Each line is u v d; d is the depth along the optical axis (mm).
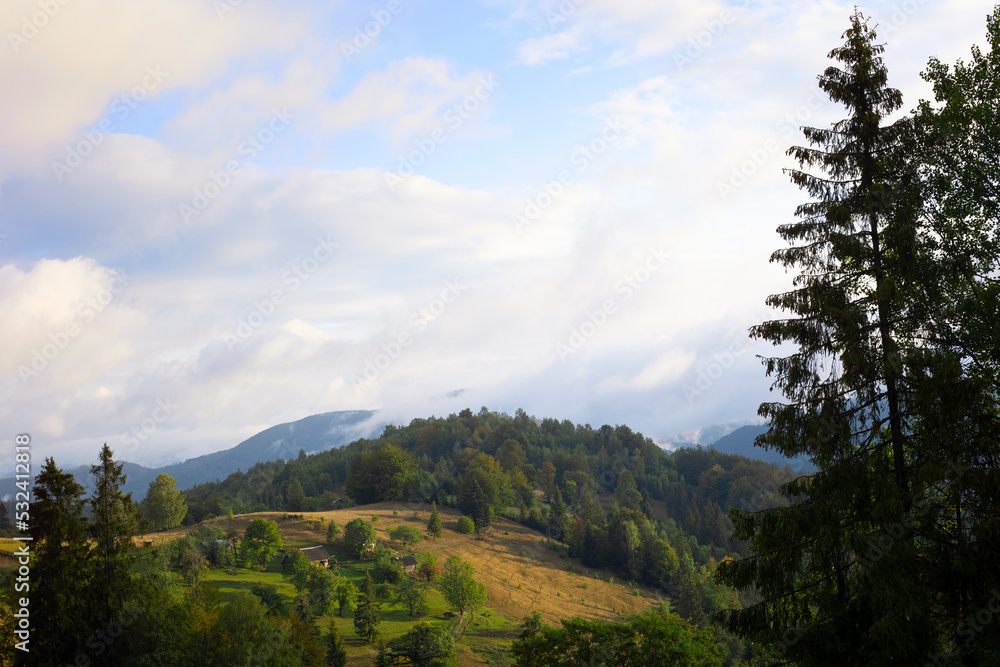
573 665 24453
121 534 35219
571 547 143250
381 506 163250
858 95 15188
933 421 13617
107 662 33312
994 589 12516
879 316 14914
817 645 14039
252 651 42438
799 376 15320
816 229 15375
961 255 14844
